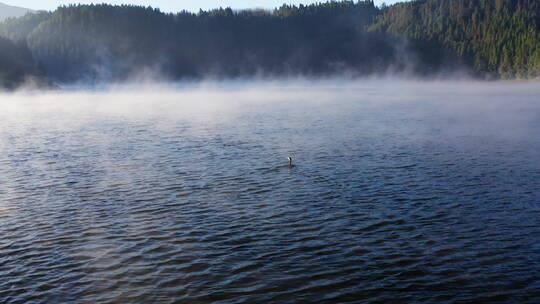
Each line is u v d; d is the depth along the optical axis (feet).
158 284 63.21
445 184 111.24
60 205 98.22
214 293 60.80
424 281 63.00
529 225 82.33
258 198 102.01
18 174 127.85
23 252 73.61
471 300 58.39
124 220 88.17
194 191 108.37
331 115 287.69
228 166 135.54
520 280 62.80
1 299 59.77
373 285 62.23
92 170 132.26
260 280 63.93
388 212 90.84
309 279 64.03
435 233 79.41
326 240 77.10
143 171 130.11
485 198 99.25
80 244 76.64
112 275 65.72
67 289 62.08
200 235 80.02
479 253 71.05
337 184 113.19
